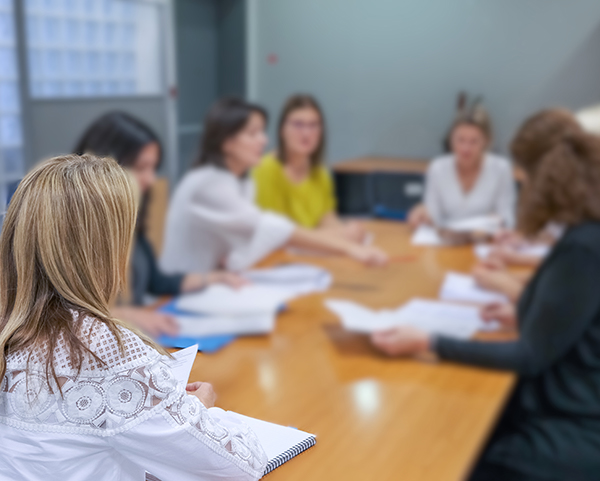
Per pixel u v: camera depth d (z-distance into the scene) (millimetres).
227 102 1986
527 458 1270
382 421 1059
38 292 587
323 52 3328
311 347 1367
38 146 2787
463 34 3043
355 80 3273
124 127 1567
